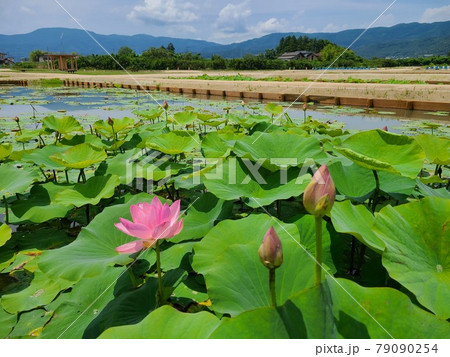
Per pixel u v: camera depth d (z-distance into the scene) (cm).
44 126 476
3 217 283
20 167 409
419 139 258
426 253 129
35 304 176
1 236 206
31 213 247
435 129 620
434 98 1012
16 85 2558
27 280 204
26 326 163
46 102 1228
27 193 325
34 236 254
